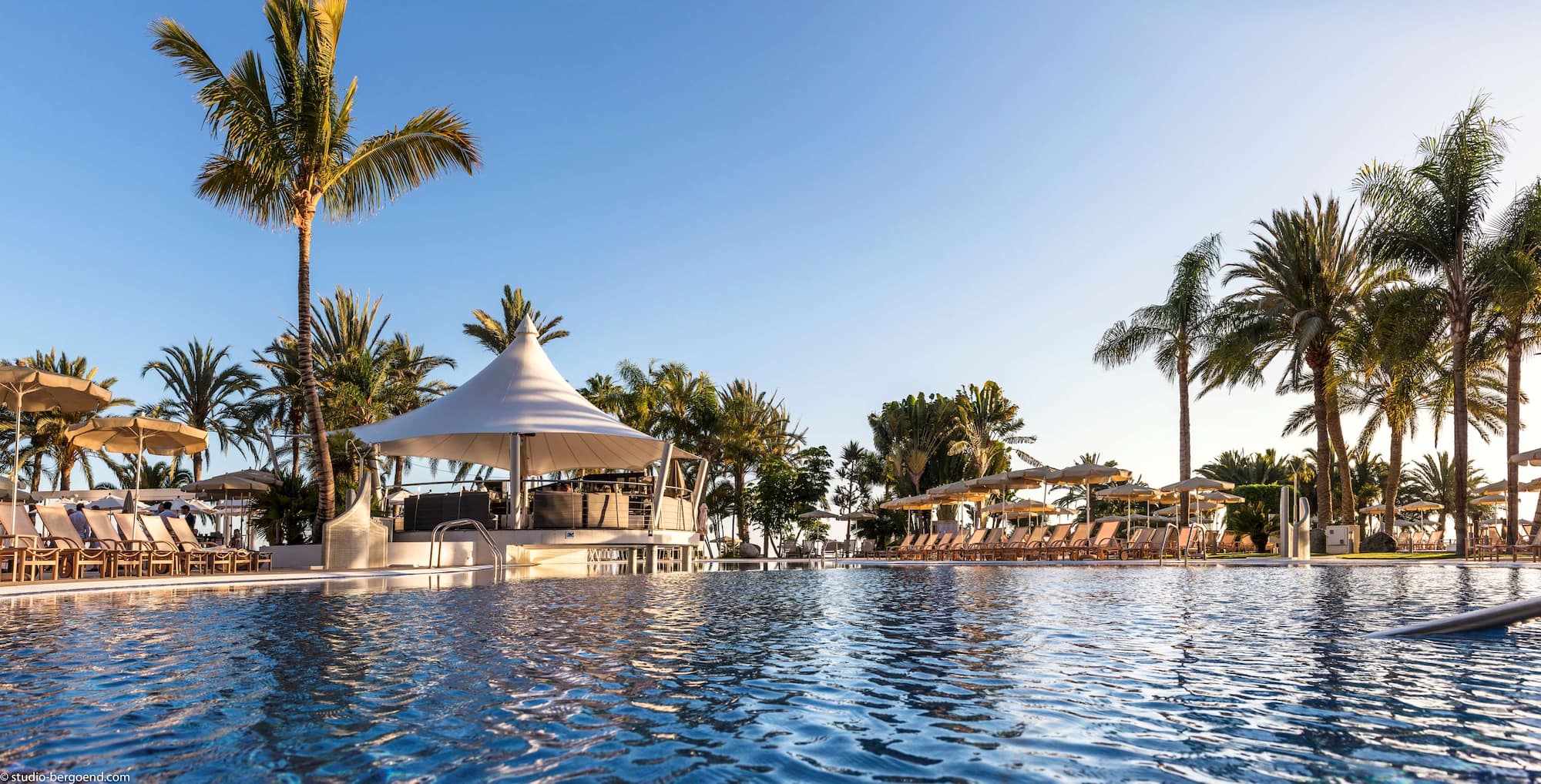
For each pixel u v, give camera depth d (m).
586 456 26.38
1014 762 2.93
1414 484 48.50
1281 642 6.01
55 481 34.72
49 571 14.64
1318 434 26.11
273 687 4.17
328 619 7.20
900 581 14.23
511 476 19.47
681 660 5.12
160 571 14.09
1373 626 7.02
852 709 3.77
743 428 41.78
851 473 46.62
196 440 15.68
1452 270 22.12
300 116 16.56
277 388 32.00
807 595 10.75
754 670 4.79
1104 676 4.62
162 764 2.84
